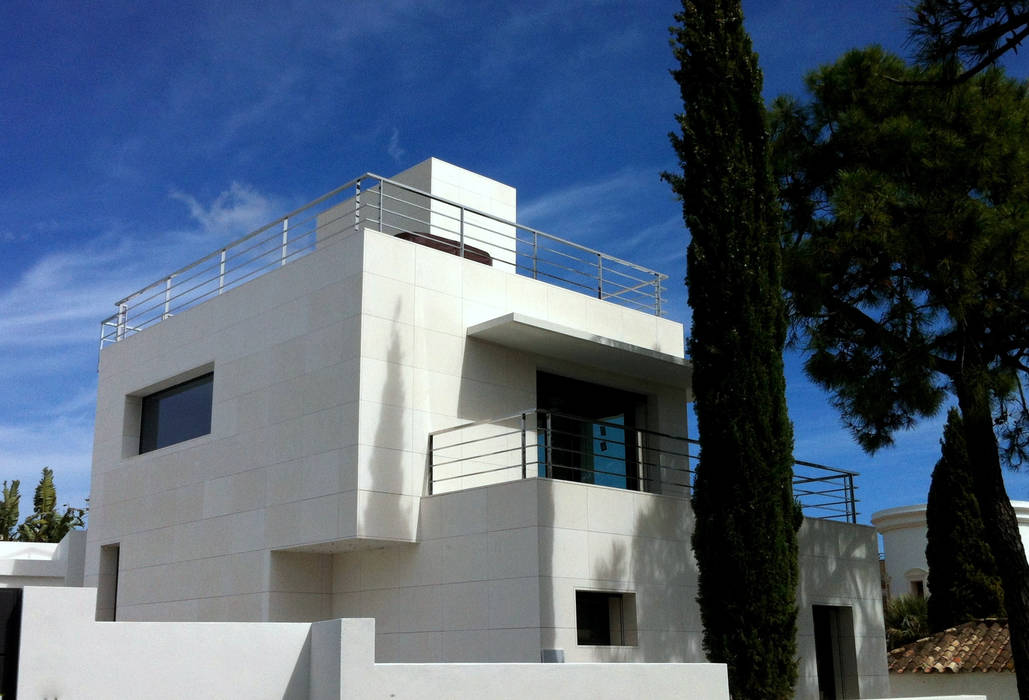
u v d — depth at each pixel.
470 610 13.48
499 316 16.36
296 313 15.64
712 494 12.37
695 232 13.08
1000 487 15.04
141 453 19.08
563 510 13.30
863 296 15.20
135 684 8.12
